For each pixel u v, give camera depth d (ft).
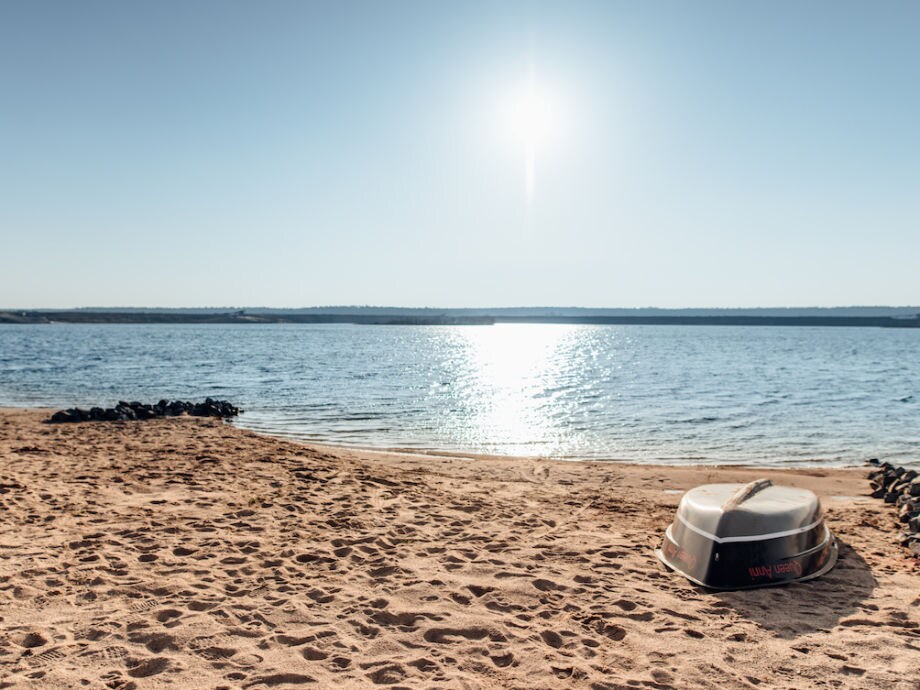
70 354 205.36
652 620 19.11
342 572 22.38
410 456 51.24
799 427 70.95
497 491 36.65
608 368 170.19
